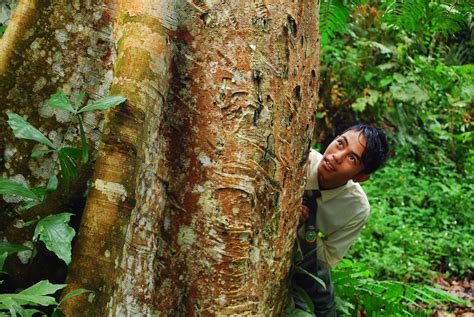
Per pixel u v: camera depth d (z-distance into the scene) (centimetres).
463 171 749
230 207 182
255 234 188
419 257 525
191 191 184
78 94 194
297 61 196
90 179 194
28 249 179
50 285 157
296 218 212
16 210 187
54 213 190
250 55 183
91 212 165
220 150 183
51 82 191
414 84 670
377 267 493
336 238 286
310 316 242
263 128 186
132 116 168
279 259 203
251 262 188
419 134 736
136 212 174
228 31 183
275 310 210
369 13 677
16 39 187
